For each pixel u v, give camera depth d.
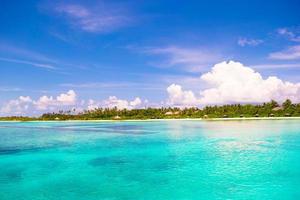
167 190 15.15
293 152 24.19
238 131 42.03
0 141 34.84
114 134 42.44
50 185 16.11
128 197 14.26
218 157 22.62
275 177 16.95
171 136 37.69
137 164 20.78
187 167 19.62
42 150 27.42
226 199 13.84
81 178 17.41
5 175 18.14
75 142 33.19
